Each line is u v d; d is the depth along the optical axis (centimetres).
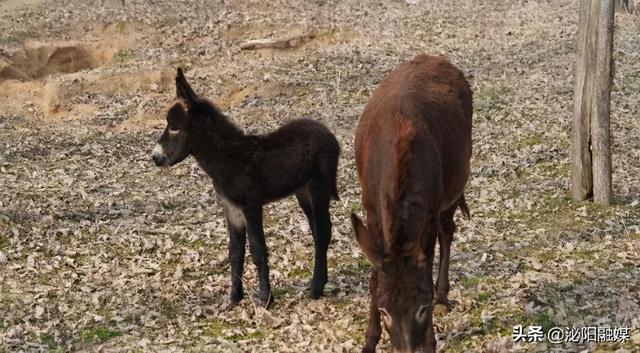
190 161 806
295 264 635
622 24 1102
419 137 494
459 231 665
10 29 1199
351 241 661
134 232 674
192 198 735
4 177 768
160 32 1174
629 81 902
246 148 580
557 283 588
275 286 614
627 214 672
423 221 474
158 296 604
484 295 581
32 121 945
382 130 503
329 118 878
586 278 593
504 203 701
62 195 734
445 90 541
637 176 728
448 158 524
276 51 1102
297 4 1268
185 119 579
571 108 845
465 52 1039
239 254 593
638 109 840
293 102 929
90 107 973
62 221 689
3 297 599
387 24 1166
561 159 758
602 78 671
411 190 476
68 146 847
